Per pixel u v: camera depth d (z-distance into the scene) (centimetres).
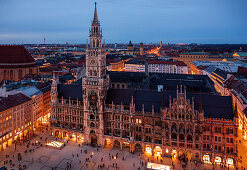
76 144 10725
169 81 15988
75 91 11844
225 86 17525
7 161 8888
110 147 10456
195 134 9069
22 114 11225
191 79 18338
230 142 8738
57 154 9712
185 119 9050
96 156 9588
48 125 13025
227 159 8812
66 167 8694
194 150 9050
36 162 9012
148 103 10188
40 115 13200
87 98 10438
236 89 15288
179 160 9144
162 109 9288
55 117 11700
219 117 8962
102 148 10338
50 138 11325
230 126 8688
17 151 9856
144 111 9906
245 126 11606
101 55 10281
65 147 10388
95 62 10169
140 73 19838
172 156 9438
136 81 18100
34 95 12400
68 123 11475
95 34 10238
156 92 10506
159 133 9681
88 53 10206
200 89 14362
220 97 9600
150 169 8462
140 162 9081
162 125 9350
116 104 10438
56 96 11650
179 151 9400
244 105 12319
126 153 9881
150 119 9788
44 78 19725
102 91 10194
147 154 9762
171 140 9275
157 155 9669
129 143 9919
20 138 11094
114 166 8794
